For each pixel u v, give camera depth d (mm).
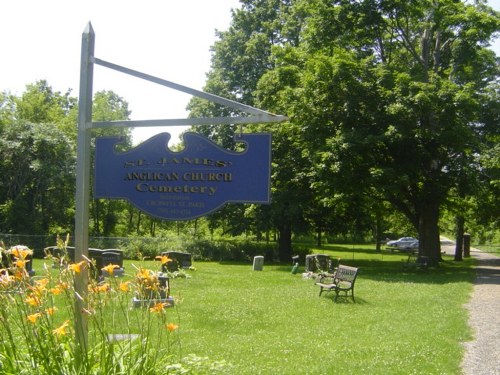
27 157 37531
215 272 27031
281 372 8469
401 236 74125
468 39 30312
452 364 9125
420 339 11102
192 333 11484
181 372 5520
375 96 27469
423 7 30500
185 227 51406
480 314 14562
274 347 10367
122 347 5332
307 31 32531
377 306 15906
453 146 27688
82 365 4852
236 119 6184
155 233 50500
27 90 49562
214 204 6266
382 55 31891
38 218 37594
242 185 6207
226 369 7633
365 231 40281
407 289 20062
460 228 41250
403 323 13055
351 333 11852
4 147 37000
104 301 5395
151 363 5191
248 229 38469
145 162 6500
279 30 39688
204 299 16656
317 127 28094
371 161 27906
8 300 5055
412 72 29344
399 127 26516
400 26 31516
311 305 15961
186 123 6363
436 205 30953
